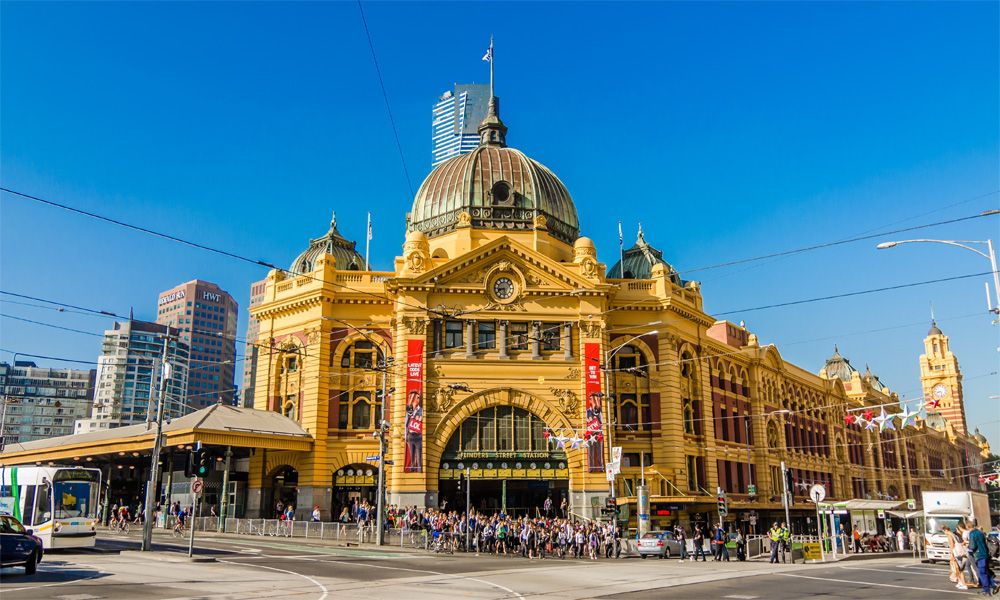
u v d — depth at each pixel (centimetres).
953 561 2991
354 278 6556
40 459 6962
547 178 7275
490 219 6831
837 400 10606
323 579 2841
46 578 2719
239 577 2827
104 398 16588
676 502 5947
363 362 6444
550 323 6238
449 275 6200
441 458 5938
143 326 17400
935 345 17462
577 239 7056
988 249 3077
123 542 4638
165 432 5653
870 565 4503
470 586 2748
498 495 6531
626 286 6694
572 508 5841
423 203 7175
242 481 6431
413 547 4838
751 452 7862
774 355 8694
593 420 5962
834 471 9975
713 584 3016
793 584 3055
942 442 14712
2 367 16712
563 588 2767
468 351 6078
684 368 6900
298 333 6575
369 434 6238
